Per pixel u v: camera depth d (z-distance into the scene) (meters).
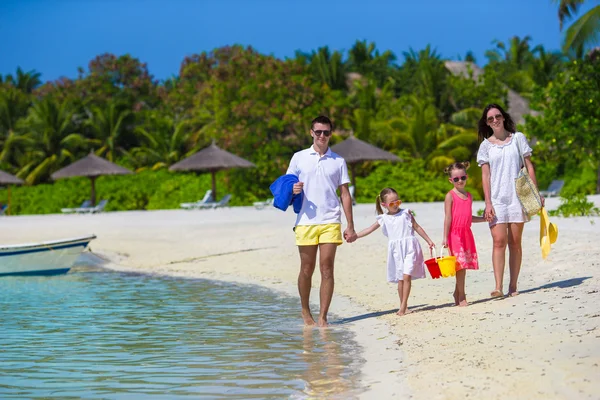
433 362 6.06
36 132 57.94
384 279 11.70
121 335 8.12
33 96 67.12
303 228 8.36
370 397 5.29
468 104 51.56
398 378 5.70
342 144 35.97
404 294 8.51
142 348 7.38
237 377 6.09
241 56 48.06
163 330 8.39
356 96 55.34
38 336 8.13
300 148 44.50
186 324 8.77
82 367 6.58
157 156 56.78
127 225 24.56
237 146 43.34
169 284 13.07
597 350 5.78
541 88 27.56
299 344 7.38
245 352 7.06
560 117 26.20
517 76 59.03
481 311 8.02
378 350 6.86
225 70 48.12
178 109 64.31
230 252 16.91
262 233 19.25
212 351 7.15
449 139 43.94
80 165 39.66
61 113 57.81
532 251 12.20
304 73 46.31
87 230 23.33
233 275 13.93
